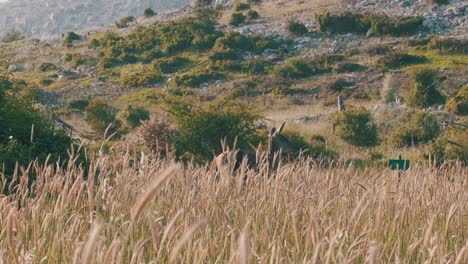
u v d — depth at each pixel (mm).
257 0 73625
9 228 4031
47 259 4961
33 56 64688
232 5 74250
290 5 69500
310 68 50781
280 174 7391
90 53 62406
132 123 34062
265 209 7020
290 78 49469
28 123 14398
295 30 60031
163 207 6879
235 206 7199
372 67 50062
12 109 14281
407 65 49469
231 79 51406
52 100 49656
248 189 7781
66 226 5844
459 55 50625
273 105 43250
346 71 50031
